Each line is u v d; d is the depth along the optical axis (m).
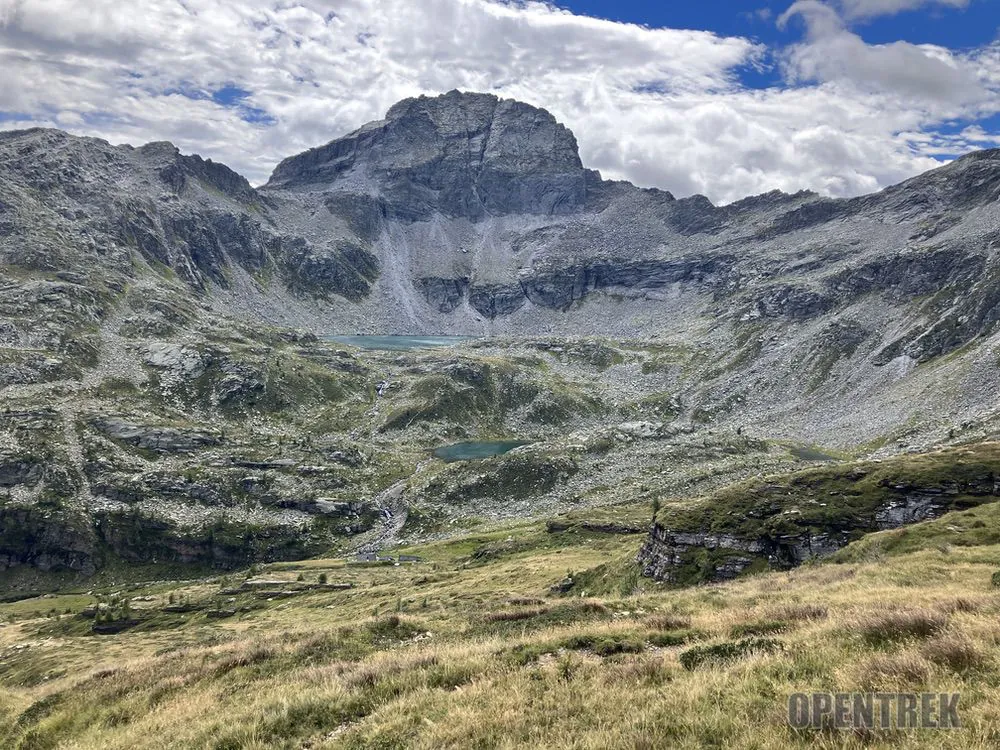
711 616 25.92
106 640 116.69
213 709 22.58
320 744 16.28
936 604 21.72
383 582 139.62
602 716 14.37
